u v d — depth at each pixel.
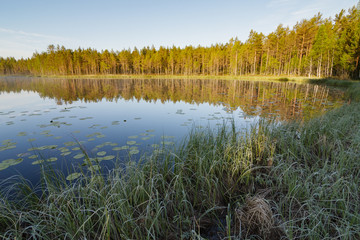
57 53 65.88
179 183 2.72
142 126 6.75
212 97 14.31
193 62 63.50
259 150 3.90
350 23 29.11
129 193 2.56
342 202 2.29
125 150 4.53
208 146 3.82
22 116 8.43
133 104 11.71
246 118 7.66
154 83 31.05
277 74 45.44
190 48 65.31
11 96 15.75
